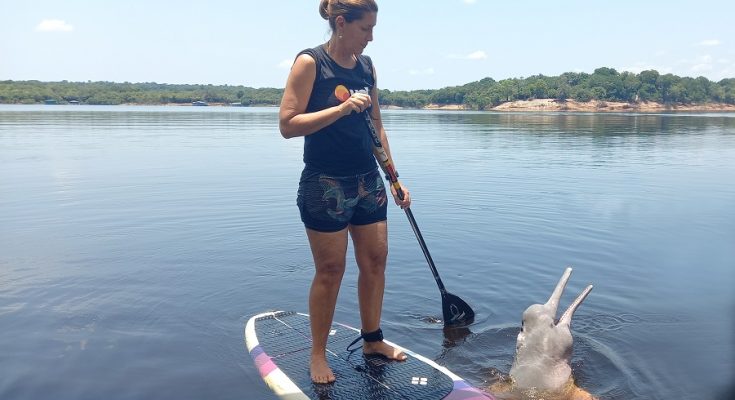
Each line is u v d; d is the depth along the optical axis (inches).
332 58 140.7
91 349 159.6
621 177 455.2
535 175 464.1
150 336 168.9
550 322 155.0
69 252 248.2
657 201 359.6
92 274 220.8
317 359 148.1
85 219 307.9
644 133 954.1
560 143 756.0
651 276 223.0
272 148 676.7
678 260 241.9
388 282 217.5
